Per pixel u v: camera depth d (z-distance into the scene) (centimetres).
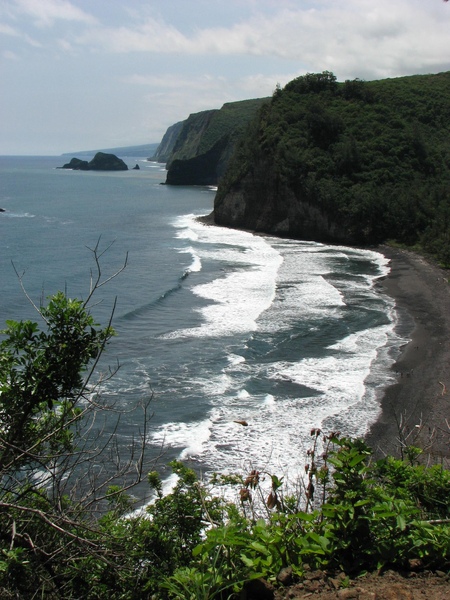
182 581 337
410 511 375
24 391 405
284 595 341
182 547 416
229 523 387
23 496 385
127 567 377
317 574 356
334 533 377
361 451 393
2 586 347
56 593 372
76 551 388
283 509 423
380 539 374
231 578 343
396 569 365
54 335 415
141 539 400
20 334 409
